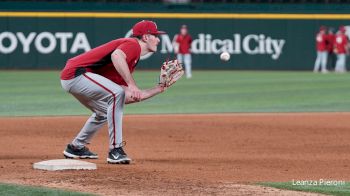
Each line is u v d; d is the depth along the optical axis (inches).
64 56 3582.7
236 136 1378.0
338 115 1763.0
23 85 2667.3
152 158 1077.1
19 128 1464.1
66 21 3572.8
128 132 1424.7
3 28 3535.9
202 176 899.4
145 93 961.5
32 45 3560.5
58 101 2105.1
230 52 3690.9
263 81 2960.1
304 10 3686.0
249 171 956.6
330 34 3688.5
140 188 795.4
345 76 3326.8
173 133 1416.1
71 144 1038.4
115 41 972.6
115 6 3580.2
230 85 2743.6
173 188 797.2
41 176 868.0
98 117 1013.8
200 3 3654.0
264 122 1610.5
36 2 3548.2
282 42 3698.3
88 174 884.0
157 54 3631.9
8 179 850.1
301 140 1326.3
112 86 970.7
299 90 2539.4
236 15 3671.3
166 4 3624.5
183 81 2965.1
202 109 1910.7
